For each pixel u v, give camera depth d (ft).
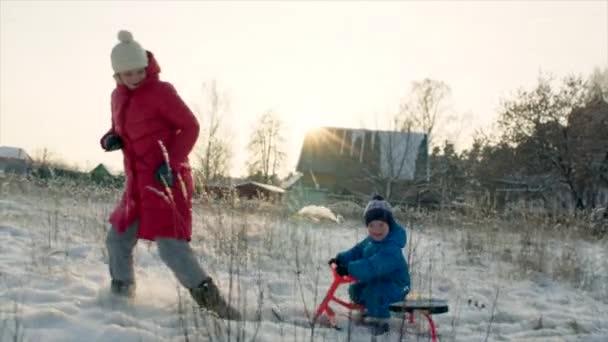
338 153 140.87
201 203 25.95
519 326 17.06
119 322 12.64
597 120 90.38
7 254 18.44
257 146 137.39
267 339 12.79
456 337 15.21
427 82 124.77
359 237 32.40
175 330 12.69
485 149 101.24
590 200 91.04
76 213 28.14
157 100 13.94
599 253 32.09
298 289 18.74
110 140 14.35
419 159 116.26
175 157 14.15
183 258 13.98
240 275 18.99
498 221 36.04
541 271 25.61
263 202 33.68
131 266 14.84
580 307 20.24
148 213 13.96
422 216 37.88
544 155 92.68
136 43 13.96
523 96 95.35
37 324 11.94
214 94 101.04
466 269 25.44
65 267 17.10
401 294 15.23
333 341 13.55
